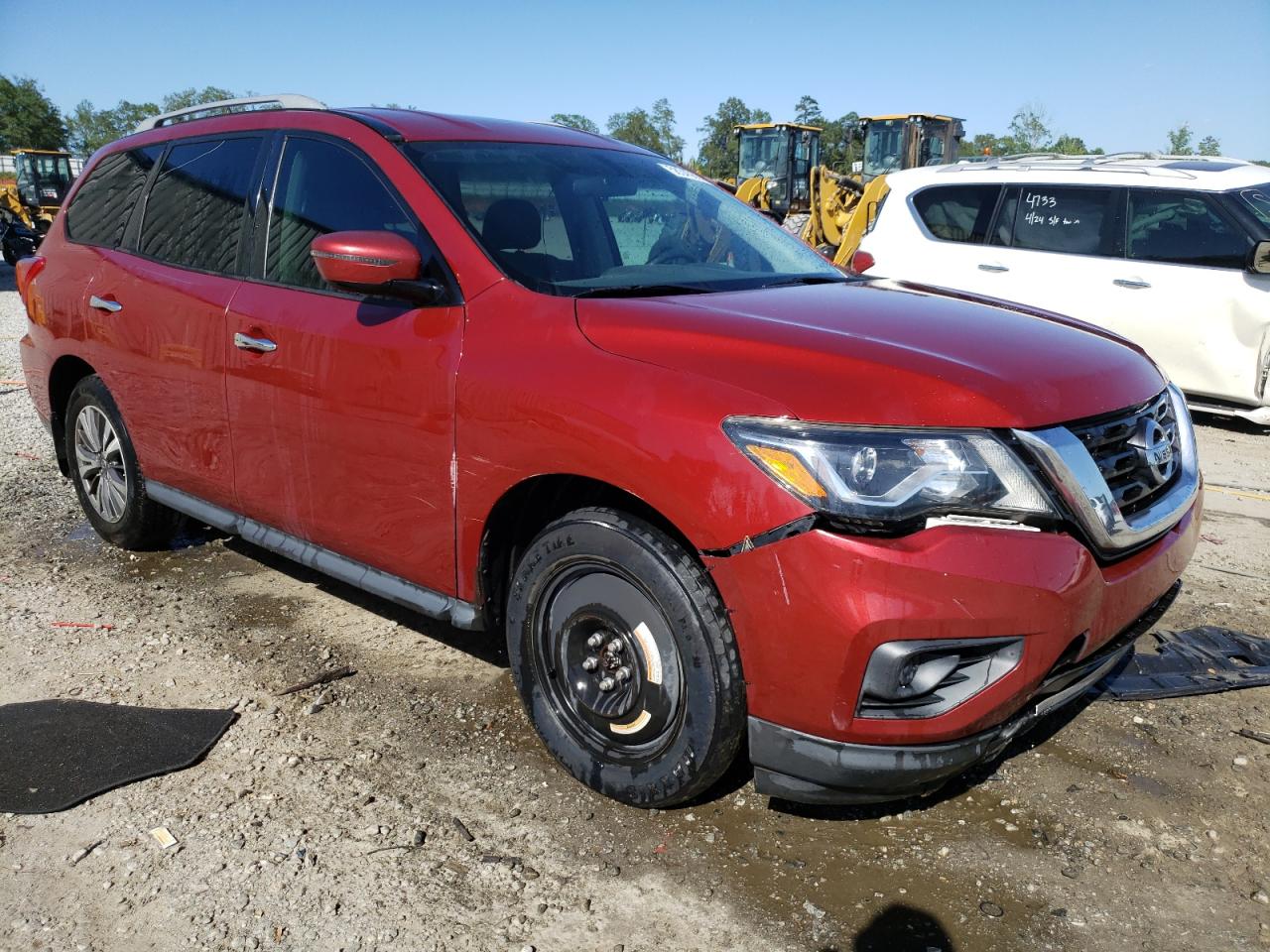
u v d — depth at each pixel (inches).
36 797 108.2
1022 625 86.7
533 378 103.6
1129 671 134.2
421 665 140.3
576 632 107.8
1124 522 95.8
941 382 90.3
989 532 87.1
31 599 163.0
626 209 135.3
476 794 110.0
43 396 189.3
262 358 134.0
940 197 333.7
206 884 95.8
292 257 135.7
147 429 161.6
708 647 94.5
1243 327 274.4
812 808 107.3
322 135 137.4
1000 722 91.7
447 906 92.9
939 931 89.5
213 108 165.6
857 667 86.4
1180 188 286.5
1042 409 91.8
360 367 120.7
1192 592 164.6
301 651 144.7
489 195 124.7
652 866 98.3
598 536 100.9
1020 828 104.0
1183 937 88.8
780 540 87.4
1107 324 296.4
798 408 88.4
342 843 101.7
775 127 933.8
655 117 3944.4
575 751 109.2
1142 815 106.1
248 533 147.6
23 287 190.4
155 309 153.4
